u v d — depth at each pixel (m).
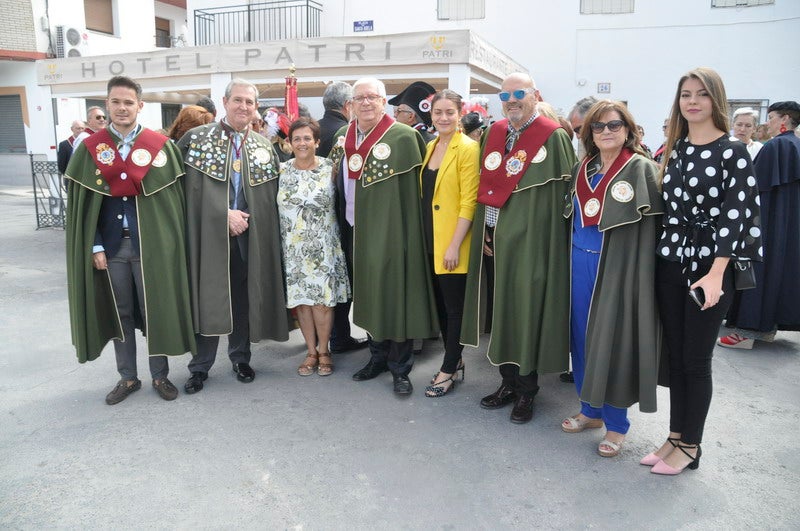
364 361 4.27
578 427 3.21
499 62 8.57
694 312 2.61
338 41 7.47
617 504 2.57
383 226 3.56
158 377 3.60
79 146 3.34
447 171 3.43
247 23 13.67
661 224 2.71
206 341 3.76
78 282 3.34
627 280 2.76
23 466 2.84
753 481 2.74
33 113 16.58
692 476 2.78
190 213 3.54
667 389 3.78
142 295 3.49
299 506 2.54
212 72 8.14
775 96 11.46
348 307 4.36
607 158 2.85
